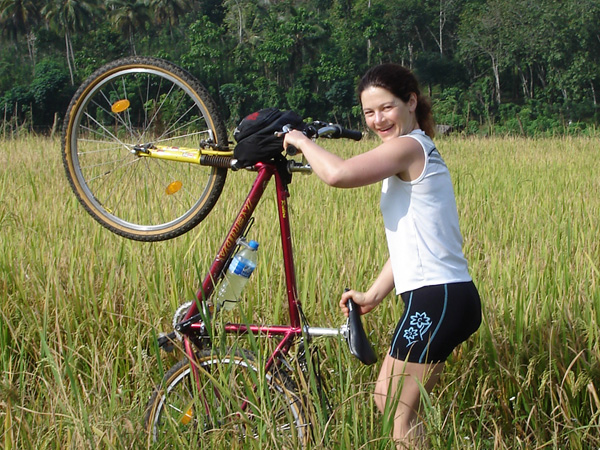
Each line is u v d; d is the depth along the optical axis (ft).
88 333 14.85
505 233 21.91
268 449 10.44
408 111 11.09
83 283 16.49
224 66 217.56
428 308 10.78
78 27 246.68
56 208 23.08
